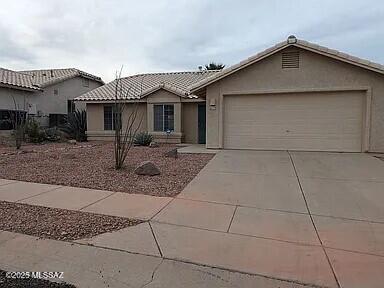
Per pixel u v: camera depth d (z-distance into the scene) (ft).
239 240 14.38
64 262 12.27
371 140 42.52
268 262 12.28
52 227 15.72
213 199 20.92
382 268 11.78
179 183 25.32
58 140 67.26
